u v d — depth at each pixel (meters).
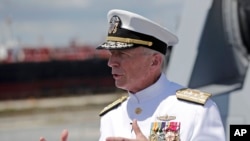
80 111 85.56
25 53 116.25
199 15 13.37
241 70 13.15
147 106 6.79
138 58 6.59
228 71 13.27
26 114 87.19
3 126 71.00
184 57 13.53
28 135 54.41
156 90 6.79
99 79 118.00
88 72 118.12
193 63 13.38
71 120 70.94
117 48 6.51
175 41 6.92
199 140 6.30
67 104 97.12
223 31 13.29
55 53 117.88
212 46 13.37
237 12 13.15
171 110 6.60
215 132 6.38
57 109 90.44
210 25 13.32
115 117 7.13
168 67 13.70
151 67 6.70
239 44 13.18
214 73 13.34
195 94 6.63
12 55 115.50
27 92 114.69
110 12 6.82
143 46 6.59
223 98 12.80
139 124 6.73
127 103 7.07
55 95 114.25
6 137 54.25
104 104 93.56
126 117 6.96
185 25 13.55
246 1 13.02
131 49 6.55
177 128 6.45
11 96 113.81
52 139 49.12
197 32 13.38
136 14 6.66
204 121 6.37
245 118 12.45
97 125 57.53
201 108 6.45
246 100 12.52
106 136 7.10
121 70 6.64
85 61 118.00
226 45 13.28
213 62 13.37
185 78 13.45
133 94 6.91
